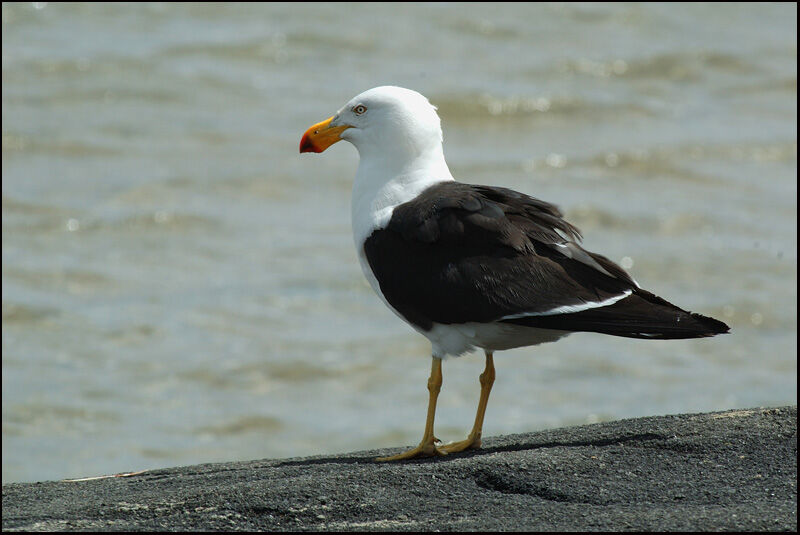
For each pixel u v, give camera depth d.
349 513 6.48
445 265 7.75
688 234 20.69
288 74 27.47
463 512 6.45
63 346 15.80
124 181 21.70
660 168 24.03
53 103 25.14
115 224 19.92
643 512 6.28
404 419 14.23
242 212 20.77
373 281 8.22
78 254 18.69
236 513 6.50
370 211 8.25
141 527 6.30
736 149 25.28
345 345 16.16
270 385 15.08
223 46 28.67
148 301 17.16
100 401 14.44
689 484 6.77
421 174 8.30
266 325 16.62
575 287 7.60
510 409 14.52
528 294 7.56
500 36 31.23
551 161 24.22
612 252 19.77
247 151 23.39
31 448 13.22
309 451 13.36
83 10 30.34
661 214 21.56
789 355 16.27
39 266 18.14
